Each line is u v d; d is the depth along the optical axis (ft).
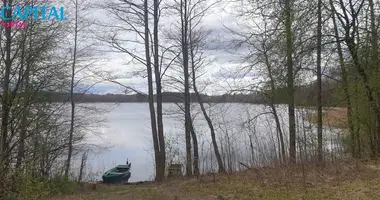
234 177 42.55
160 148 58.90
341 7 43.32
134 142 114.21
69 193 45.01
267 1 45.80
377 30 43.04
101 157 90.02
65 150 60.90
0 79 49.39
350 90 45.85
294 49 41.81
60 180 48.19
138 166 82.33
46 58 52.70
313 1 40.73
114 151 100.07
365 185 30.30
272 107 51.83
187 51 64.90
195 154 59.00
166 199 35.42
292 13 40.73
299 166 40.55
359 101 45.78
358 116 46.26
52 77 54.39
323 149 45.09
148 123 167.43
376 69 43.62
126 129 144.36
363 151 46.50
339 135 47.98
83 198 39.73
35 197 34.76
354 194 28.14
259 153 46.24
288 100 46.80
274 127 51.11
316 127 46.39
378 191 28.07
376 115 46.06
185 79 64.69
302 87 47.91
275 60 46.19
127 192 42.29
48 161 53.72
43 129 53.83
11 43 49.24
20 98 51.31
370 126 46.70
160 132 59.21
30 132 51.90
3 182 31.89
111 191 45.01
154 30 58.54
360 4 42.83
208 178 45.32
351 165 39.58
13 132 50.31
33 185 35.65
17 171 33.45
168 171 60.59
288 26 40.98
